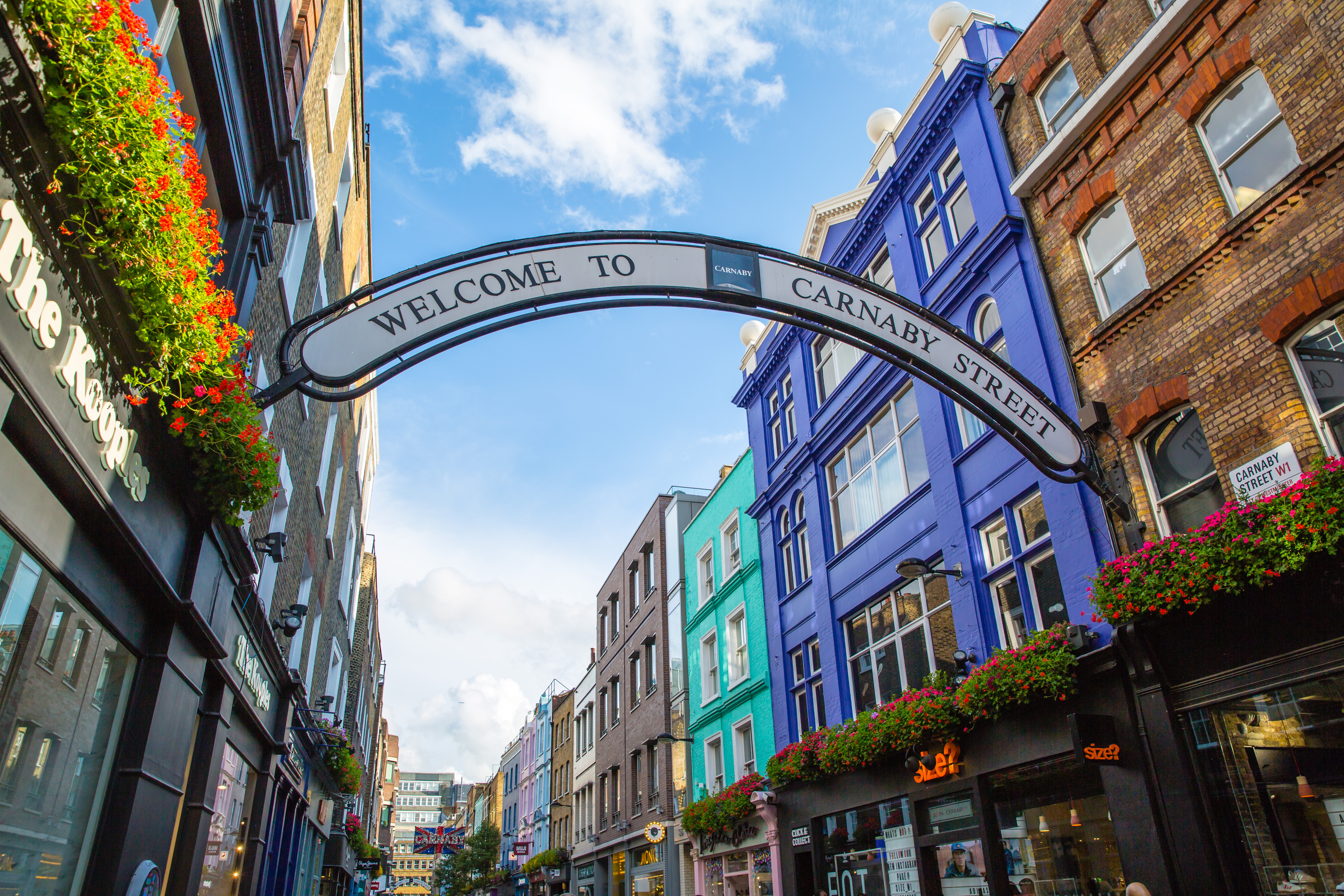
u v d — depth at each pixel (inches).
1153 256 371.2
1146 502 356.8
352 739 1059.3
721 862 725.9
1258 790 285.4
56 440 165.0
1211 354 335.9
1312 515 256.7
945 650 488.7
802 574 695.1
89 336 178.4
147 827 241.8
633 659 1123.3
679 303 302.8
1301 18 318.7
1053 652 359.9
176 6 229.1
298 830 630.5
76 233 166.6
